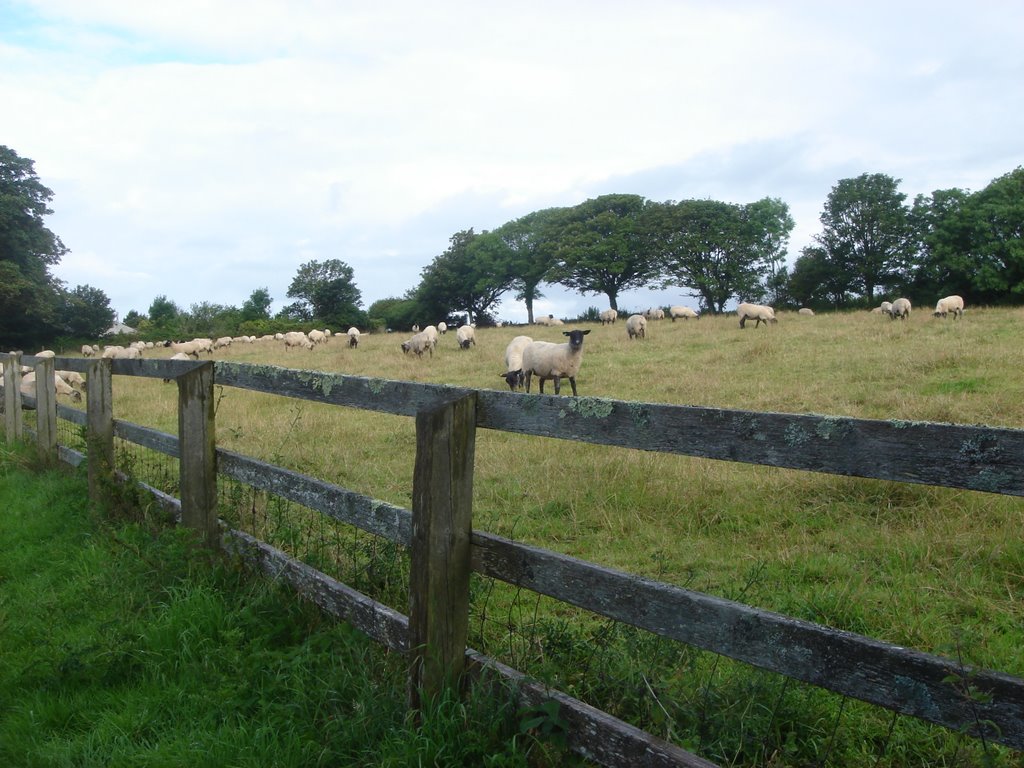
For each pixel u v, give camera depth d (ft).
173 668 11.00
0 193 155.12
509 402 8.85
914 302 173.17
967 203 161.58
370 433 31.89
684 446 7.27
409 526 9.68
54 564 15.69
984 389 33.19
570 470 23.70
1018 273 153.89
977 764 8.05
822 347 54.39
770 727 8.54
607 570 7.67
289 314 267.59
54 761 8.98
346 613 10.96
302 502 12.15
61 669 10.85
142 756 8.94
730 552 16.65
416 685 9.03
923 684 5.62
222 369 14.94
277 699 9.87
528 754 8.18
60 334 180.86
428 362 66.54
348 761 8.61
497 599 13.70
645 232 205.77
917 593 13.61
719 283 200.03
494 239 245.04
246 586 13.02
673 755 6.88
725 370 46.60
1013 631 11.94
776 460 6.63
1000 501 18.02
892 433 5.94
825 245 191.31
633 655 9.83
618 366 54.44
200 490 14.51
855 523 17.85
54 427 24.71
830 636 6.07
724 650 6.72
